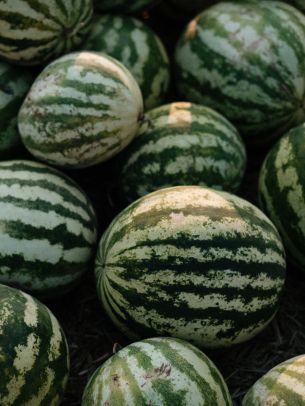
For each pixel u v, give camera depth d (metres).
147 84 1.88
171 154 1.71
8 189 1.58
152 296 1.48
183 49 1.92
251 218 1.54
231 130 1.77
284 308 1.76
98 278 1.57
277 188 1.68
